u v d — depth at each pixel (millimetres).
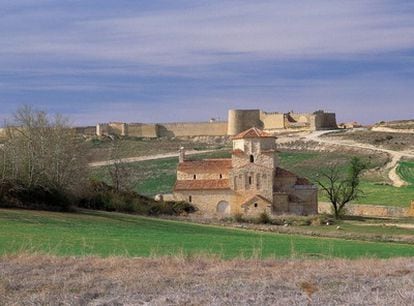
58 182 83000
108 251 39562
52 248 39469
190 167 110625
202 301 24484
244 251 42656
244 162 106750
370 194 122625
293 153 171375
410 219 98438
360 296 25312
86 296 25359
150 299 25031
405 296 25094
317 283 27984
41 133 86188
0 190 77562
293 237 64875
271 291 26328
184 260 32938
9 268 30375
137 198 102375
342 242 58938
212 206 107000
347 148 174125
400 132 193250
